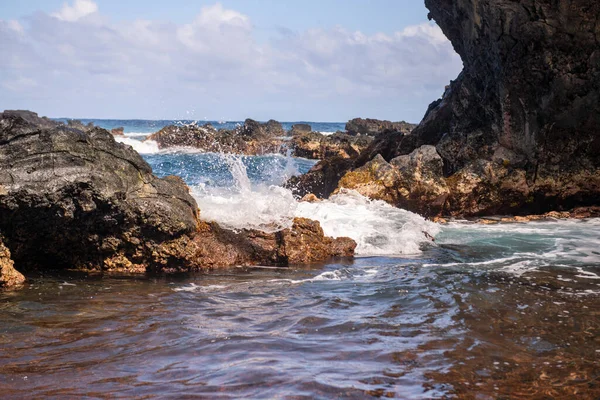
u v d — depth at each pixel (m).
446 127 18.94
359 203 13.52
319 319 6.02
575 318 6.20
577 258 9.67
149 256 8.20
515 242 11.22
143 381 4.36
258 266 8.88
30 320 5.80
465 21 17.14
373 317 6.13
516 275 8.28
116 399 4.03
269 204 9.79
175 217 8.22
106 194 7.76
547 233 12.29
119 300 6.61
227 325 5.78
